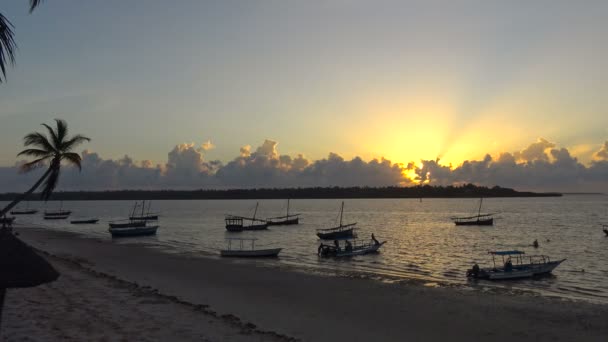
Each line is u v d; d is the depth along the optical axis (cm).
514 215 14475
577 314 2086
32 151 2962
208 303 2223
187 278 3022
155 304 1912
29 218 14788
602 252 5247
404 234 7969
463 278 3328
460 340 1703
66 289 2172
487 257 4756
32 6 1265
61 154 3034
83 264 3638
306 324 1867
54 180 3042
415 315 2052
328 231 8131
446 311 2130
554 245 6050
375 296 2467
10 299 1892
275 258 4578
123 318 1662
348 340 1662
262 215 17350
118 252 4791
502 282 3133
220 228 9925
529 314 2081
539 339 1728
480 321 1961
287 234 8250
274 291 2591
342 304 2261
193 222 12325
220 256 4662
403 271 3750
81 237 7275
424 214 16400
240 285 2778
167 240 6950
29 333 1434
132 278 2942
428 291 2623
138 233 7656
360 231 8706
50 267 960
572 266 4053
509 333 1797
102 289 2208
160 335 1474
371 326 1861
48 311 1716
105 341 1380
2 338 1377
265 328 1788
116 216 16412
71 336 1419
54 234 7656
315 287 2730
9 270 893
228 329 1591
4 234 945
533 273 3331
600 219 12069
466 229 9106
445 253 5094
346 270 3706
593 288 3016
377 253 5028
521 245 6031
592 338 1742
